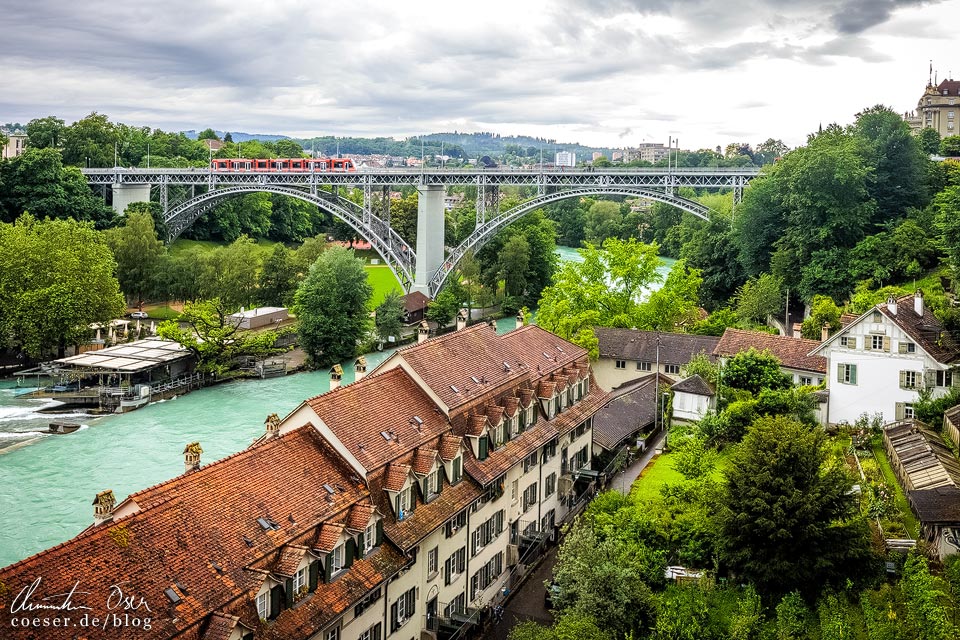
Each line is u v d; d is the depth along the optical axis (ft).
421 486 157.79
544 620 178.19
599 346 342.44
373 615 141.69
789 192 424.05
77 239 416.87
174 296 520.42
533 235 607.78
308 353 430.61
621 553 165.68
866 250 383.65
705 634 152.46
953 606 146.72
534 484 208.13
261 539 123.34
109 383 363.76
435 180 558.15
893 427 232.94
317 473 141.69
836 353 250.98
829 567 159.94
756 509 162.09
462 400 181.37
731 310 442.09
